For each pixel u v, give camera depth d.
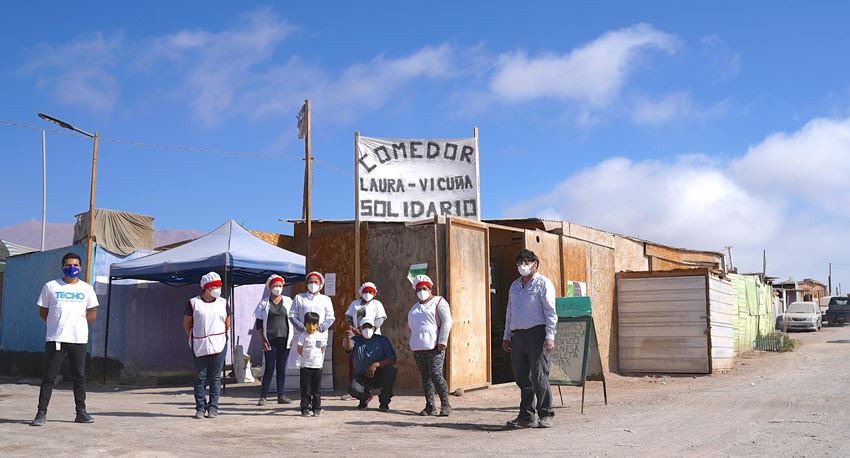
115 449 6.86
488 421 9.23
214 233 15.71
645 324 17.47
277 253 15.31
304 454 6.79
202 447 7.14
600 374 10.45
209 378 9.52
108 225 19.06
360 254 13.27
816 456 6.46
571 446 7.12
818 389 12.38
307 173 16.30
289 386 13.69
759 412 9.55
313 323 9.72
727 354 17.70
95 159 19.03
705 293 16.80
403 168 13.49
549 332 8.22
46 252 19.12
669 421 8.84
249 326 19.62
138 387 15.42
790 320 40.78
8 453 6.63
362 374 10.43
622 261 20.20
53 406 10.94
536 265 8.47
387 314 12.91
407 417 9.63
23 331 19.56
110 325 17.25
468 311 12.94
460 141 13.69
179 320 18.05
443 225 12.72
